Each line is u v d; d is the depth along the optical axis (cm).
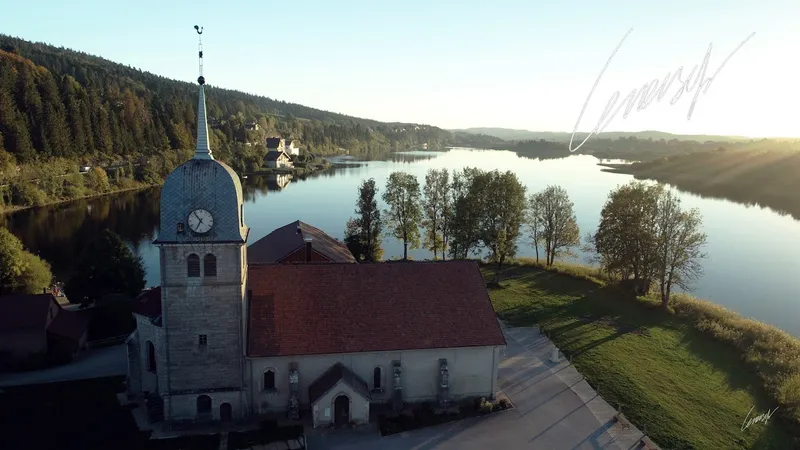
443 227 8212
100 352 4941
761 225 11750
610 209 6956
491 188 7181
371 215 7925
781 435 3834
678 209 6412
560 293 6838
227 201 3447
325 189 16412
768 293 7450
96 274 5719
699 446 3662
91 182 14162
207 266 3503
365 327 3994
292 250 5466
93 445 3475
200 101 3434
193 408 3703
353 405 3784
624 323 5891
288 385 3862
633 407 4141
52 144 13925
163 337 3569
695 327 5816
